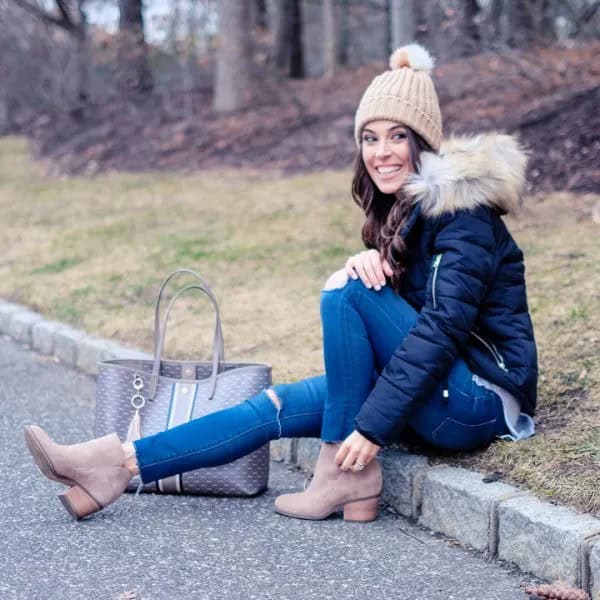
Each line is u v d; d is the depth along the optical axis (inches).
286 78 578.6
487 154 129.8
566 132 323.3
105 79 614.5
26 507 141.5
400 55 141.1
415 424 133.3
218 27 519.2
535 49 433.7
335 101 483.2
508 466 131.3
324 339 132.6
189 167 436.5
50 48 616.4
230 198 362.6
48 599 110.1
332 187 349.1
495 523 121.8
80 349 237.9
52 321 263.6
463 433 132.9
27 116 645.3
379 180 139.6
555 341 174.4
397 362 126.1
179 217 347.9
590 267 215.5
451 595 111.8
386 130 137.2
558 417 144.6
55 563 120.4
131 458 134.6
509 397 133.1
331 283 132.1
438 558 122.9
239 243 299.7
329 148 404.2
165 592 112.4
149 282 275.7
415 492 135.7
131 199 392.8
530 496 123.0
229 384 146.7
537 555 115.6
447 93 413.4
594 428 136.9
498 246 131.0
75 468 132.0
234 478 144.9
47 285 293.3
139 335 233.8
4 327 279.6
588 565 108.7
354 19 717.9
